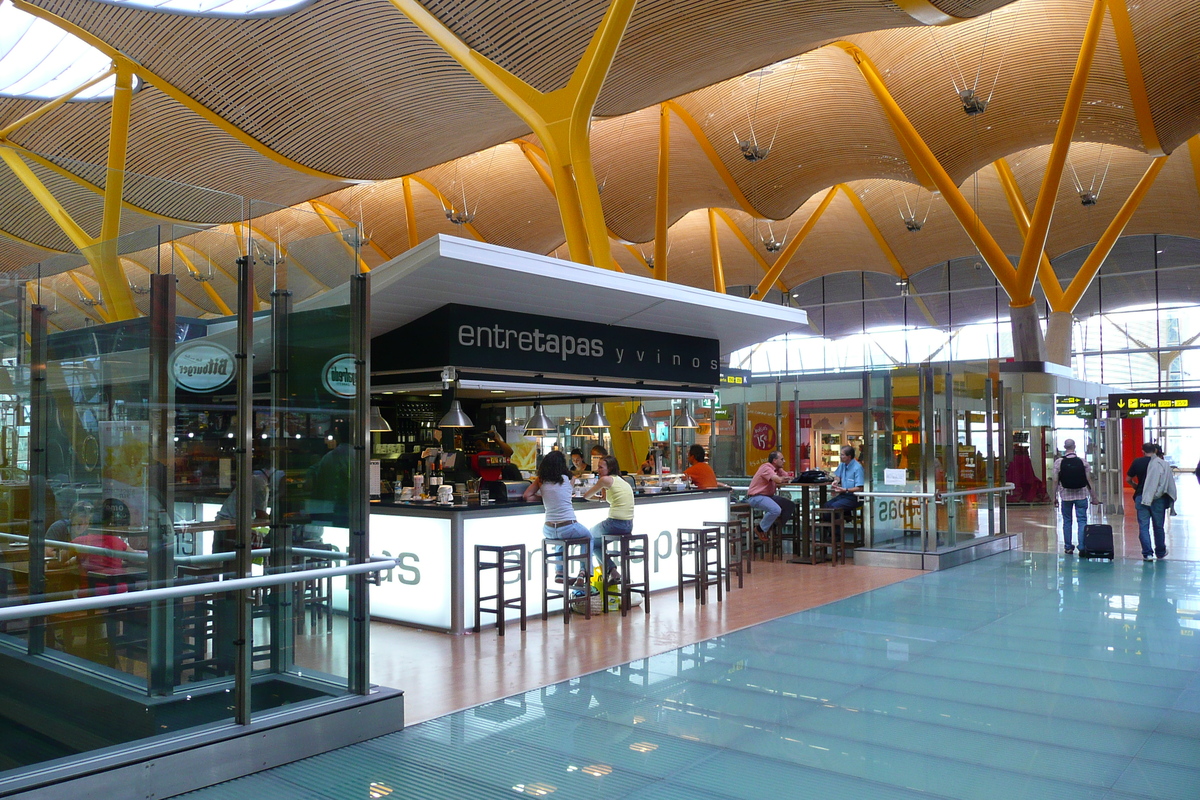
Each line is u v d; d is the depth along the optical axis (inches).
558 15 499.5
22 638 155.1
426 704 234.2
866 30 542.3
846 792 173.5
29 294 164.4
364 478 211.6
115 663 167.2
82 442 169.0
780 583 448.8
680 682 256.4
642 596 411.2
